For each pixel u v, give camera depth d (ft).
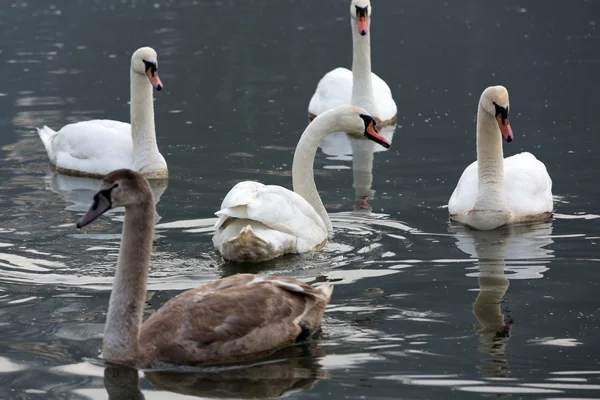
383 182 60.75
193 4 130.52
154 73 64.23
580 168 61.41
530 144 67.05
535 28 109.09
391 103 78.89
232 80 90.53
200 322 35.29
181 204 56.44
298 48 103.45
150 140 63.87
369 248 48.42
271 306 36.37
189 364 34.73
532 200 53.62
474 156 65.82
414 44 103.50
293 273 44.62
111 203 34.14
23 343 36.73
